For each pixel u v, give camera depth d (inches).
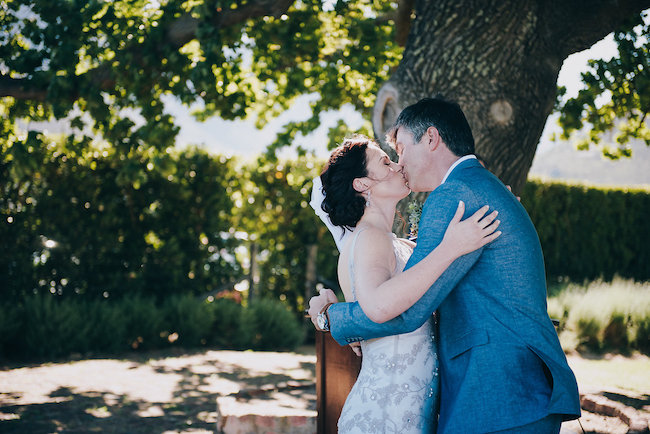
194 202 396.5
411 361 88.0
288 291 436.8
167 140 251.8
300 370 304.0
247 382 271.4
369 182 91.5
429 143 87.8
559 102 262.5
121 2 248.1
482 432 75.8
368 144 94.0
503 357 77.4
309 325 423.2
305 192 429.7
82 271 360.2
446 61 172.7
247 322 381.4
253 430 170.2
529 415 74.7
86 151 283.4
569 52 180.2
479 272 80.7
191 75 218.8
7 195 339.0
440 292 79.6
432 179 88.9
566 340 340.8
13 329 316.5
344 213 91.5
